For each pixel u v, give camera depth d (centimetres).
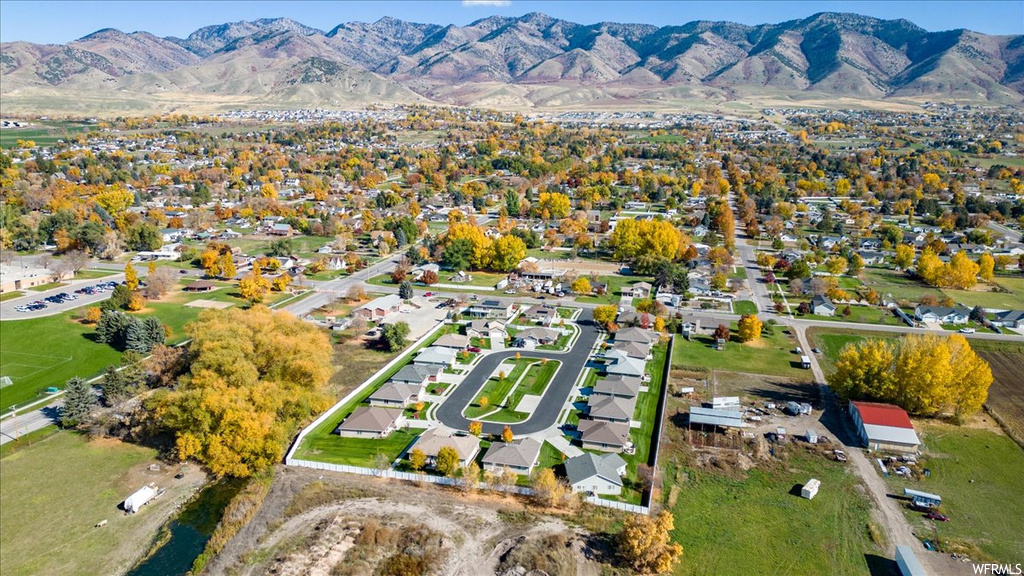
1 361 11881
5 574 6900
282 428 8862
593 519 7631
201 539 7475
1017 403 10550
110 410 9975
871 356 10144
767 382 11281
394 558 7000
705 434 9444
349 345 13025
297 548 7200
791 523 7538
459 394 10756
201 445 8581
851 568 6831
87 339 12888
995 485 8262
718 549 7112
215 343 9875
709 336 13575
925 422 9862
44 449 9162
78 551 7256
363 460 8831
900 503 7912
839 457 8825
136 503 7931
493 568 6869
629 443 9019
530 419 9894
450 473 8388
